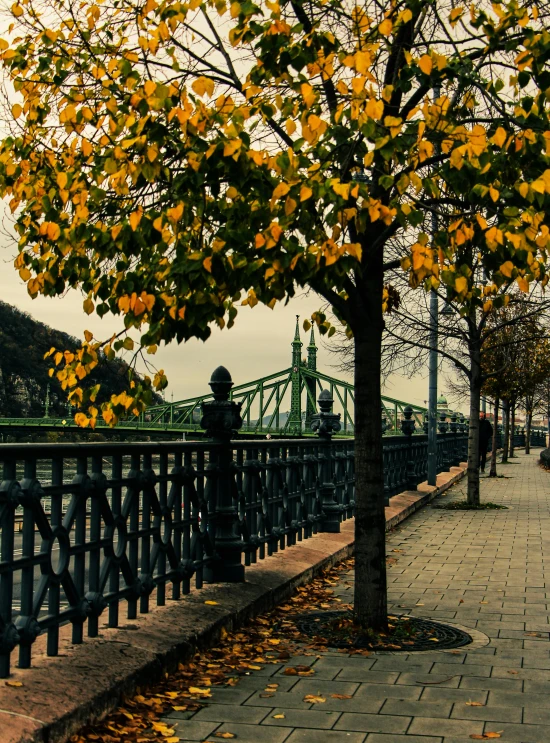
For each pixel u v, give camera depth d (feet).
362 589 21.58
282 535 30.07
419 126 16.28
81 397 20.65
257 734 14.17
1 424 230.07
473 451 57.26
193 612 19.97
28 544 14.23
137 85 19.06
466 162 16.74
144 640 17.12
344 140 17.53
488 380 94.99
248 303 19.44
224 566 23.82
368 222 20.89
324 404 36.88
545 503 61.31
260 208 17.12
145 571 19.12
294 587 26.45
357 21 17.92
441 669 18.25
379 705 15.75
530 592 27.27
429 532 43.52
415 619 23.09
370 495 21.66
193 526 22.21
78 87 20.45
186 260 17.56
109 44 20.77
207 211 18.40
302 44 17.16
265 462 28.50
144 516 19.12
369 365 21.71
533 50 17.40
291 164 16.16
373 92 16.21
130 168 17.12
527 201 17.21
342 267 16.58
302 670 17.90
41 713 12.85
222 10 17.10
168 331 18.72
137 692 15.57
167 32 17.65
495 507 56.44
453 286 17.57
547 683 17.26
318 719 14.94
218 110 16.97
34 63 20.62
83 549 16.07
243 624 21.54
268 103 17.57
